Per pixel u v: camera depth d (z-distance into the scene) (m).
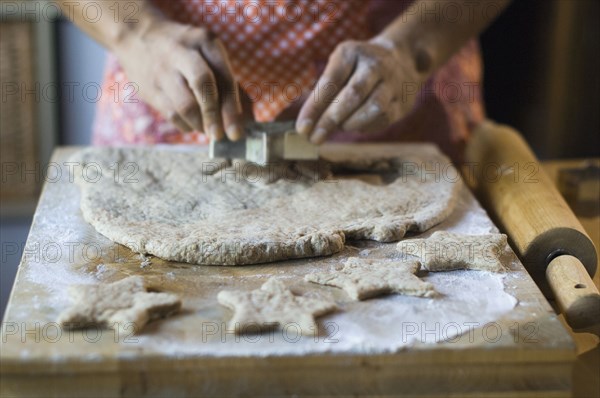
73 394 0.75
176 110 1.19
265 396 0.76
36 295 0.86
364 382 0.77
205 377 0.75
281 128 1.21
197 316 0.83
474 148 1.47
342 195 1.15
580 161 1.48
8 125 2.31
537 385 0.77
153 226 1.02
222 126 1.18
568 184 1.32
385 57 1.21
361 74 1.17
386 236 1.02
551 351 0.77
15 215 2.37
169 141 1.50
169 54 1.20
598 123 2.04
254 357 0.75
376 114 1.18
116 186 1.16
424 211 1.10
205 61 1.18
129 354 0.74
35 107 2.30
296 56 1.44
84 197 1.12
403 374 0.77
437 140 1.57
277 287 0.87
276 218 1.06
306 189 1.17
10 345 0.76
